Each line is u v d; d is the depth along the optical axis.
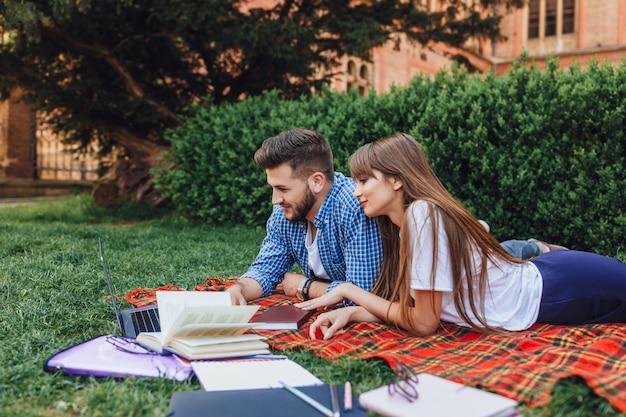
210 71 10.30
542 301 2.55
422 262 2.36
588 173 5.11
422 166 2.53
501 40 11.01
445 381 1.78
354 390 1.91
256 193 7.37
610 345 2.23
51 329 2.71
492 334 2.48
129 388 1.94
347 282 2.86
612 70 5.21
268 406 1.71
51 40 8.96
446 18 10.72
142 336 2.31
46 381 1.98
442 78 6.49
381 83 21.03
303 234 3.12
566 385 1.80
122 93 9.52
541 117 5.28
